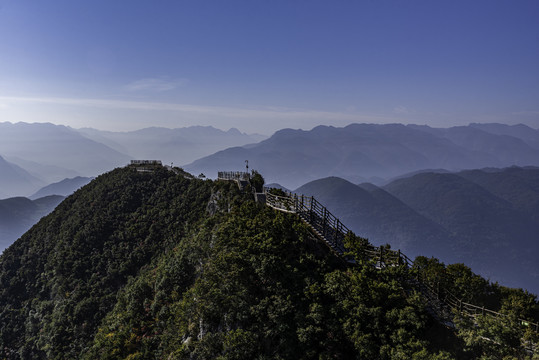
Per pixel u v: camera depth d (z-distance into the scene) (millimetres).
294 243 33188
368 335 23828
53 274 64562
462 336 23203
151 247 60781
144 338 38625
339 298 27078
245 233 35375
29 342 55500
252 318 27688
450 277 28797
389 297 25547
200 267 40875
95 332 49625
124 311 45750
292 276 29281
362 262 30047
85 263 62312
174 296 41188
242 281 29828
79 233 69188
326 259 31688
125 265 58750
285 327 25547
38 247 74438
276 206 42844
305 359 24281
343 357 24312
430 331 24344
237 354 25219
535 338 21062
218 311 29359
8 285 68562
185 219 63062
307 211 38938
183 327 33656
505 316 23828
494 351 21547
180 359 29922
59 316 54219
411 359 21766
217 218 47156
